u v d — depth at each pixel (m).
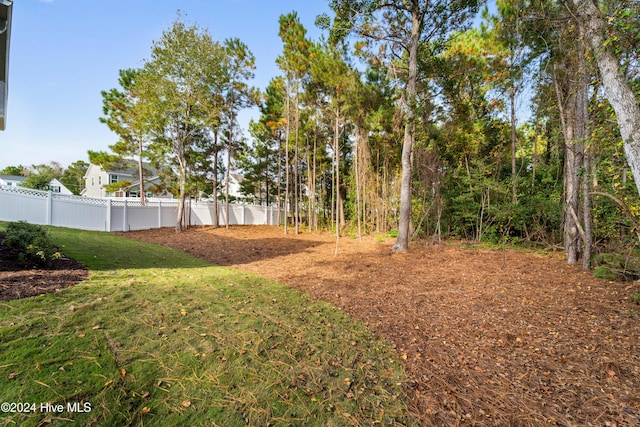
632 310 3.41
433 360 2.54
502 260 6.70
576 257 6.34
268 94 14.48
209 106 11.55
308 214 16.48
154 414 1.64
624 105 2.62
